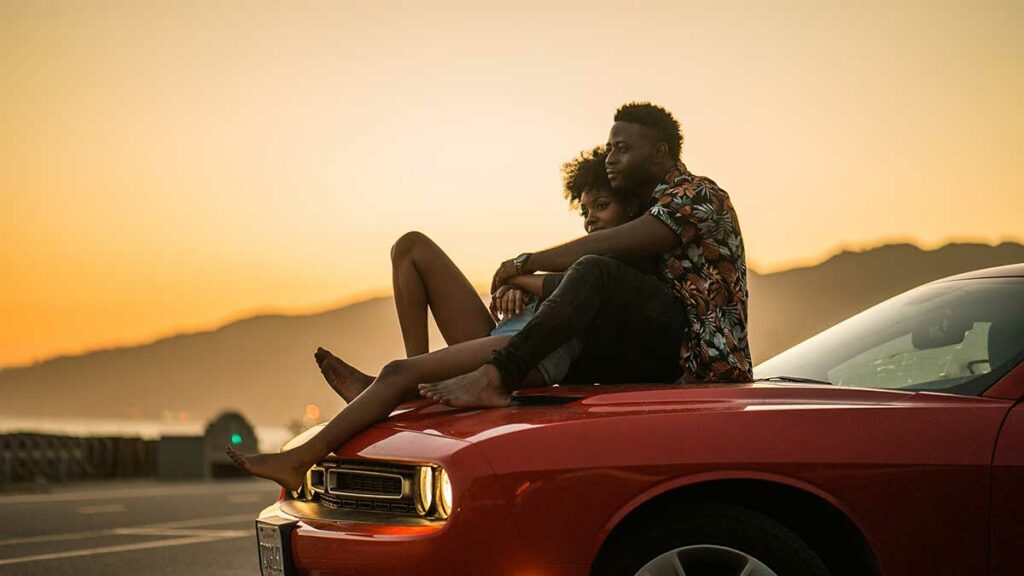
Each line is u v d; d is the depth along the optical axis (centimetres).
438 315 458
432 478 349
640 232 426
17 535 988
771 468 335
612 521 334
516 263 437
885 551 337
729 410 346
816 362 433
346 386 445
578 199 500
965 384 370
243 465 380
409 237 459
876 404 353
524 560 334
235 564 782
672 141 464
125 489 1792
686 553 340
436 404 397
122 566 772
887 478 338
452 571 337
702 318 424
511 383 385
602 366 422
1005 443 343
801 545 339
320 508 384
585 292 396
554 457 338
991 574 339
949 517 338
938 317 414
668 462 335
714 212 429
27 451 1952
